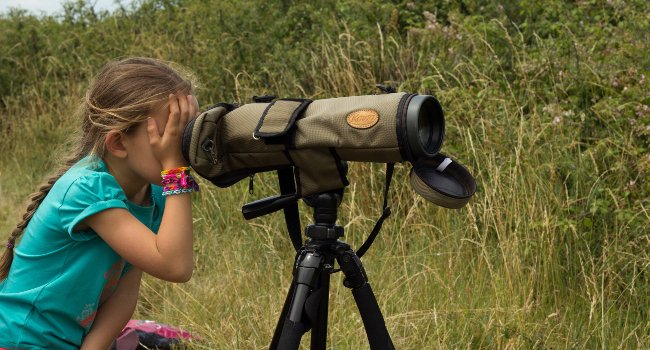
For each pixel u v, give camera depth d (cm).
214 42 602
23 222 210
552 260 328
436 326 292
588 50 422
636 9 463
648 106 364
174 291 374
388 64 477
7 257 212
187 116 188
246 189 452
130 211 202
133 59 197
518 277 321
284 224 416
